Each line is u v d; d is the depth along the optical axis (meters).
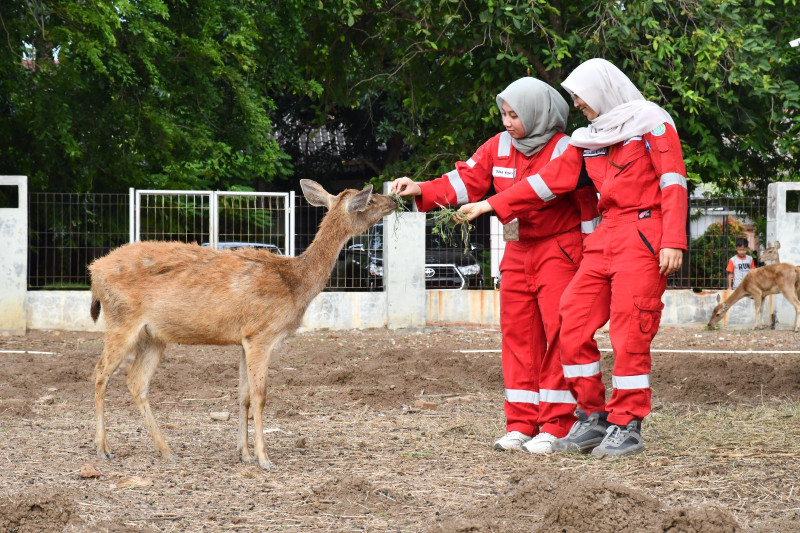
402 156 30.75
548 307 6.32
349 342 13.92
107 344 5.91
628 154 5.89
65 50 18.00
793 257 16.81
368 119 28.67
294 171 29.89
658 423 7.21
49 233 16.66
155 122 18.50
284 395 8.82
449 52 17.33
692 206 17.80
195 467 5.74
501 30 15.98
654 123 5.84
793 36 17.66
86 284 15.76
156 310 5.79
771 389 8.84
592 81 6.00
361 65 20.16
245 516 4.59
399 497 4.92
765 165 19.66
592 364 6.14
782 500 4.82
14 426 7.07
